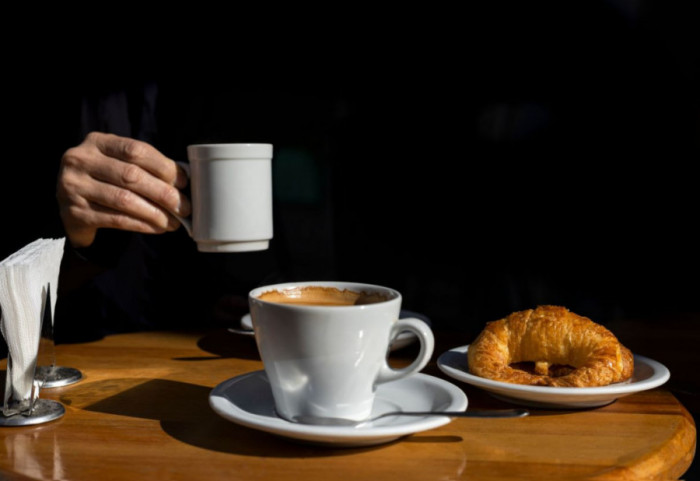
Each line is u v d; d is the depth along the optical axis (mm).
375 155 2850
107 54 2432
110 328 2379
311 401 721
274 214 2562
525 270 2799
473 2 2967
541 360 958
